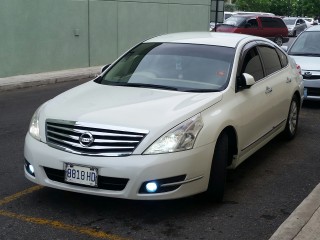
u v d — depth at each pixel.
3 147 7.08
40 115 4.96
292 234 4.23
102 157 4.42
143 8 18.73
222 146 4.92
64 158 4.53
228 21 25.61
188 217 4.75
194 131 4.58
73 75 14.71
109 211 4.85
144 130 4.44
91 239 4.28
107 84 5.79
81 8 16.11
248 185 5.72
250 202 5.18
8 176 5.84
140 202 5.06
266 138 6.40
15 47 14.09
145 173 4.34
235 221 4.70
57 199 5.13
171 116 4.61
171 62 5.89
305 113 9.83
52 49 15.30
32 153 4.74
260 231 4.50
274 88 6.54
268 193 5.47
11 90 12.60
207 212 4.88
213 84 5.49
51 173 4.67
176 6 20.53
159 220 4.68
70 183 4.56
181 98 5.06
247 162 6.59
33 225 4.54
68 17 15.70
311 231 4.29
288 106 7.17
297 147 7.34
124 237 4.32
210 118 4.82
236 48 6.00
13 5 13.88
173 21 20.50
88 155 4.46
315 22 42.12
